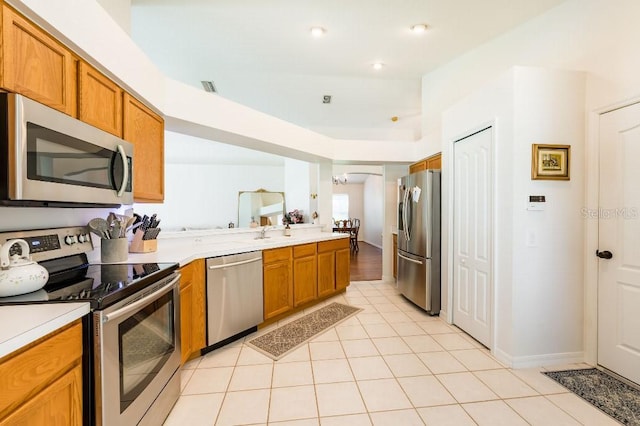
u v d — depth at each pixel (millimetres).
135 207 7402
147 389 1453
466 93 3551
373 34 3113
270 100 5047
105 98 1687
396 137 6633
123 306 1253
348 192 11492
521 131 2242
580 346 2318
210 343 2428
